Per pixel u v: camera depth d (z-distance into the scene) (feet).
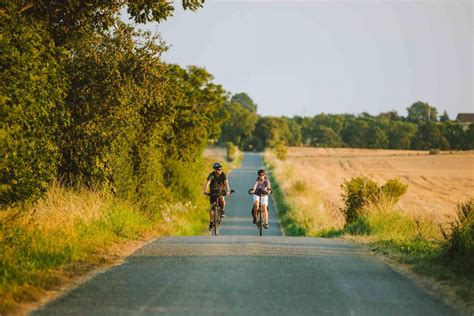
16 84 142.20
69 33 213.05
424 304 107.65
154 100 252.62
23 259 130.00
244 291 114.32
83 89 229.45
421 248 181.88
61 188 219.20
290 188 655.76
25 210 155.74
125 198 265.54
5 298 102.01
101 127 234.58
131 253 166.30
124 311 98.27
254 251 171.01
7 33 141.28
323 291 115.96
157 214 303.89
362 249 186.80
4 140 128.36
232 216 547.49
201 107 542.57
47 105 163.63
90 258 150.61
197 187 499.92
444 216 462.19
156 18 211.41
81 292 112.88
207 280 124.88
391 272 140.15
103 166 240.12
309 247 186.50
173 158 431.02
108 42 235.81
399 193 319.27
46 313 96.99
